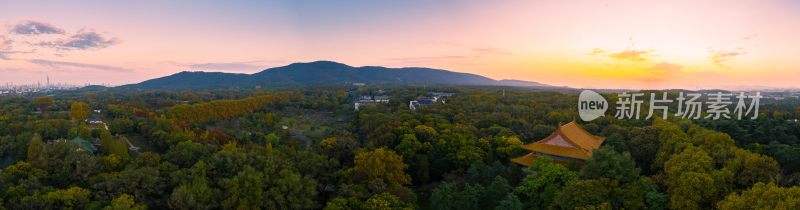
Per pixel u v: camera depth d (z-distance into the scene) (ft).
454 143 322.14
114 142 304.91
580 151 268.62
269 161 256.73
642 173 289.33
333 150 323.16
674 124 361.71
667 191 219.82
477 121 423.64
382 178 258.57
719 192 203.41
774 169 216.95
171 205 220.64
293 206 230.07
